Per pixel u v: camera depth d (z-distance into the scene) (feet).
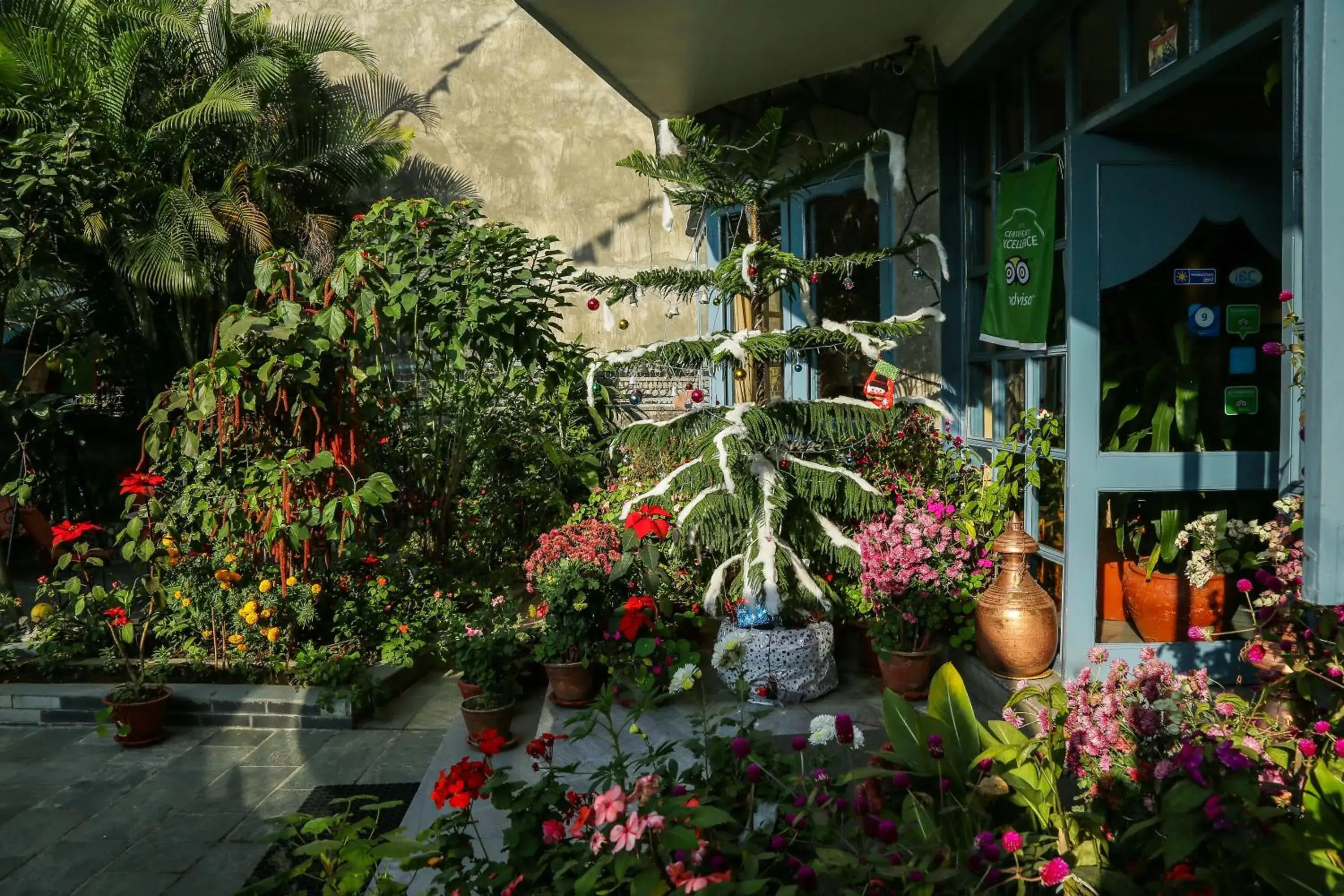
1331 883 5.34
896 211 17.06
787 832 6.57
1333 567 6.91
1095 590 12.06
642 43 16.44
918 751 7.23
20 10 26.68
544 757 7.72
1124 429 12.96
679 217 27.12
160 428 15.23
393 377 20.54
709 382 23.72
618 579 14.39
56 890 10.09
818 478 13.09
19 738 14.58
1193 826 5.84
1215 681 8.31
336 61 29.04
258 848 10.95
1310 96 6.95
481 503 21.65
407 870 6.56
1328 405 6.88
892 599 13.09
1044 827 6.64
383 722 15.08
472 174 28.68
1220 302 13.03
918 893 5.59
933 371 16.31
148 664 15.87
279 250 16.15
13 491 18.26
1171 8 10.75
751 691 12.53
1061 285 13.42
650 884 5.34
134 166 25.34
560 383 17.69
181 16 27.37
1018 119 14.60
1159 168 11.98
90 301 26.94
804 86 18.47
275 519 14.80
